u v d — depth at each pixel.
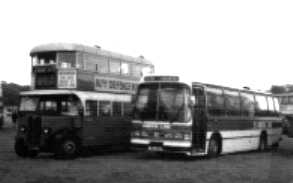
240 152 21.44
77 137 16.94
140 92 16.67
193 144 15.89
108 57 20.22
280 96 33.75
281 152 21.86
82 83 18.67
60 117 16.41
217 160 16.95
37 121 16.17
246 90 20.97
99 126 17.92
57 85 18.59
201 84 16.88
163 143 15.85
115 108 19.06
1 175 12.23
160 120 16.00
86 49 19.05
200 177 12.27
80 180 11.43
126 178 11.86
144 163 15.45
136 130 16.42
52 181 11.25
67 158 16.48
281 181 11.86
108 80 20.12
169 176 12.34
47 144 16.06
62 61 18.62
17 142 17.03
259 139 22.03
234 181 11.70
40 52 19.08
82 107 17.06
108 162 15.62
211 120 17.36
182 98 15.87
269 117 23.33
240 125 20.00
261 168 14.67
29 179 11.55
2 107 39.28
